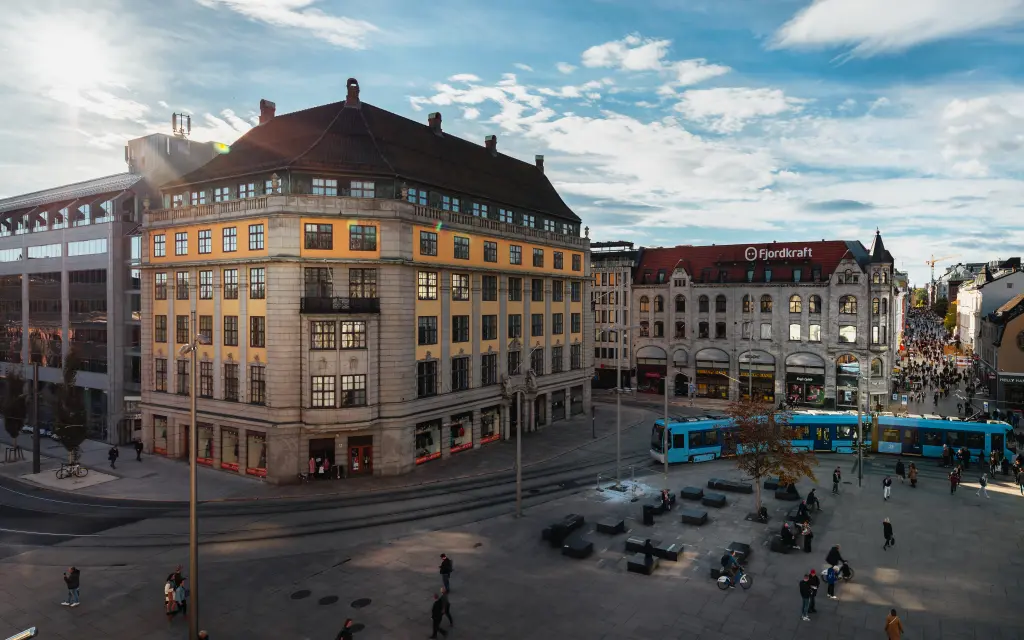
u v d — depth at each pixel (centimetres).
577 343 6712
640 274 8644
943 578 2627
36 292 6344
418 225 4491
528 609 2348
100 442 5575
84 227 5784
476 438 5147
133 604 2431
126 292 5559
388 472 4300
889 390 7106
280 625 2241
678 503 3722
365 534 3186
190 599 1914
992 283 9450
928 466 4669
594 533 3172
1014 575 2656
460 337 4981
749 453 3459
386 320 4266
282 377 4097
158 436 5016
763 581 2597
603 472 4459
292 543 3064
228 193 4600
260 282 4241
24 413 5038
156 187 5747
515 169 6681
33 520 3459
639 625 2222
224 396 4488
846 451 5103
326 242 4178
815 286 7306
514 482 4166
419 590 2522
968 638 2131
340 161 4397
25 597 2500
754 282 7656
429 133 5656
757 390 7656
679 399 7906
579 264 6744
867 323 7075
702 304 8012
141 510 3612
